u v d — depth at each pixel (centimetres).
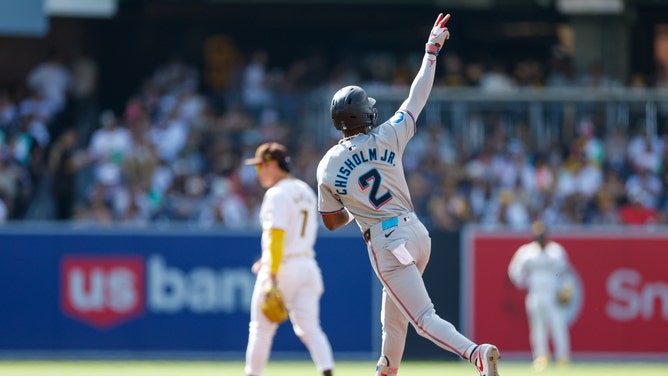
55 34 8719
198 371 5047
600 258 5609
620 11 8612
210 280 5594
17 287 5562
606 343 5591
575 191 6869
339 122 2580
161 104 7869
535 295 5319
